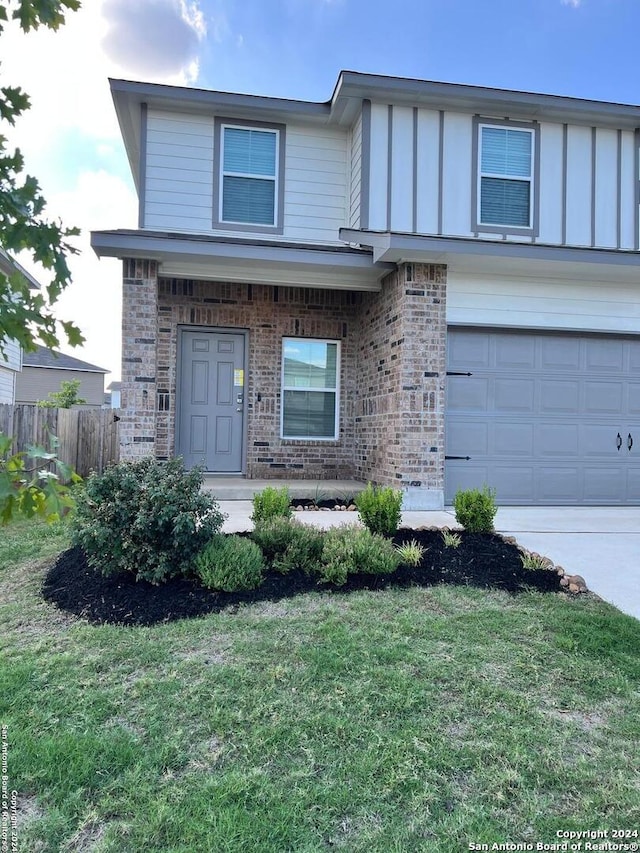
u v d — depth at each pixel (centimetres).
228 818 186
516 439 743
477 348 733
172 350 809
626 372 773
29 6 131
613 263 679
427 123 787
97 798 195
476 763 216
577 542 543
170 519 389
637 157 846
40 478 118
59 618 353
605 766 217
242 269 738
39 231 123
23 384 2658
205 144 794
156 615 350
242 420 845
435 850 176
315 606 366
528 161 815
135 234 651
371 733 233
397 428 703
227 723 238
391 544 468
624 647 318
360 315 862
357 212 788
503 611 366
